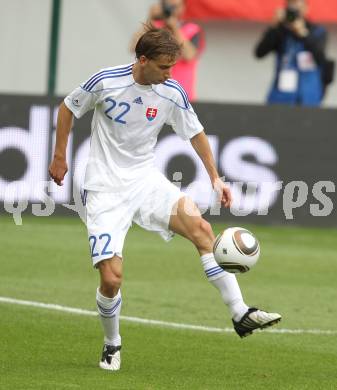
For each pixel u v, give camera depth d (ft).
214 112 176.45
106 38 249.96
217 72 250.78
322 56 194.80
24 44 250.16
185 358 89.10
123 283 125.18
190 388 78.02
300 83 194.59
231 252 82.64
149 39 80.59
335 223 177.58
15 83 250.98
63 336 95.91
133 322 103.40
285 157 176.86
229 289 84.23
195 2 242.78
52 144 175.01
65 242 154.20
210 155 87.51
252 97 251.39
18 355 87.51
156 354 90.22
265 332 101.04
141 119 83.97
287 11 193.98
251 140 176.76
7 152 175.73
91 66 250.57
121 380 79.87
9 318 102.94
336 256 152.15
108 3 248.73
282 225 177.58
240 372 84.53
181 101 85.10
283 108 176.55
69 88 250.98
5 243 151.12
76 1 248.93
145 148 85.40
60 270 132.36
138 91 83.25
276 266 142.10
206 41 249.96
